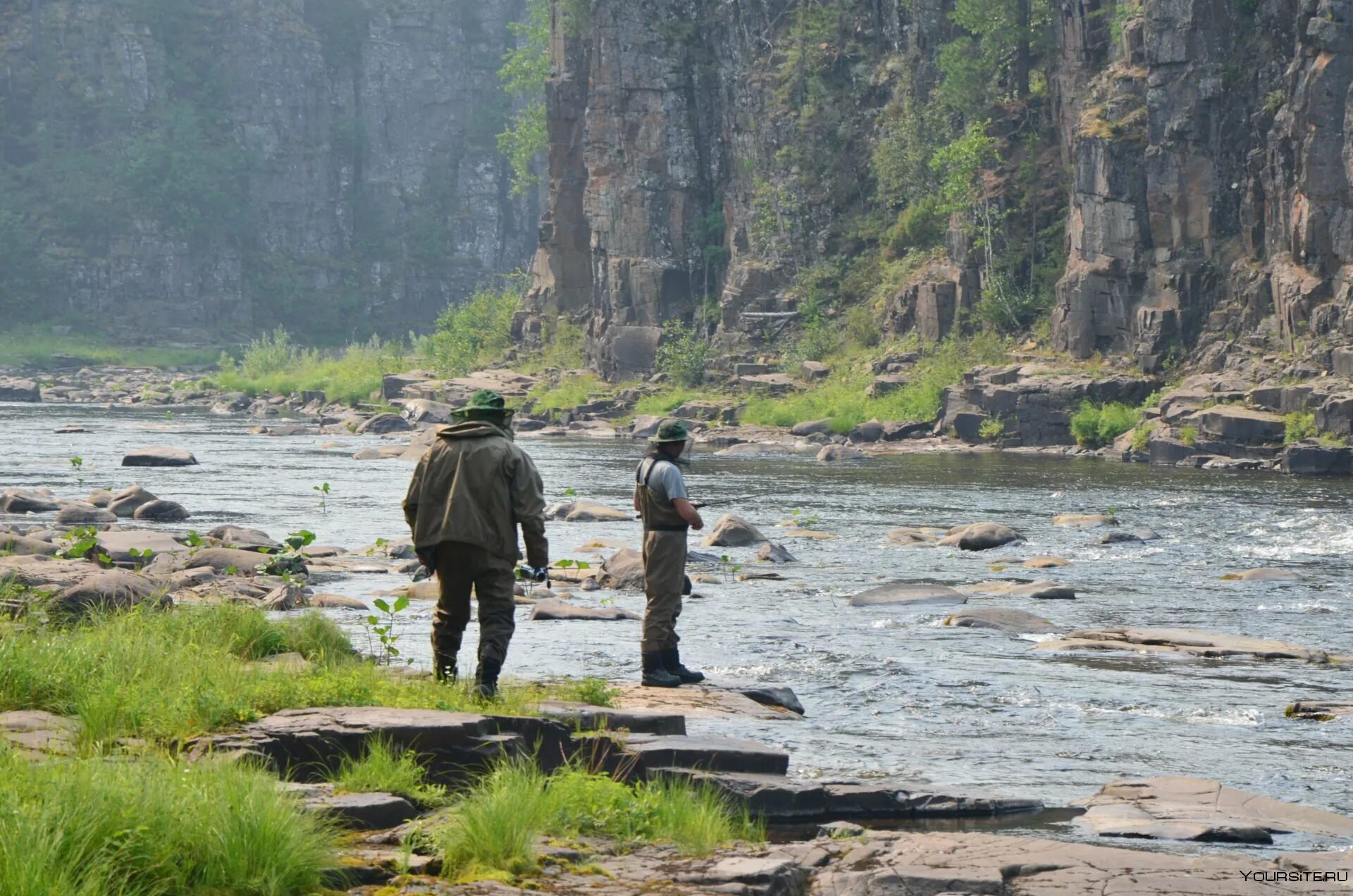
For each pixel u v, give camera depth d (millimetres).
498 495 10898
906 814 8898
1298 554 25797
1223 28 55750
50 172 170625
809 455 54312
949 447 56219
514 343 95125
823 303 76562
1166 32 56375
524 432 70188
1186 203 56281
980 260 66312
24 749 7750
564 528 30188
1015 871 7047
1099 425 53125
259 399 92438
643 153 84188
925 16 76312
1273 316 52719
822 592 20844
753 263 79375
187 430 66750
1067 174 65312
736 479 42625
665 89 84000
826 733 11445
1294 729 11789
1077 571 23422
